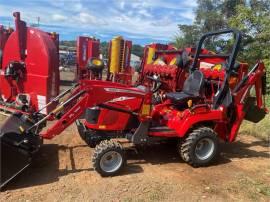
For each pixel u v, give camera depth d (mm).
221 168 6184
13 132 4852
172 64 8109
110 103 5629
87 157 6133
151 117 5922
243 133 8695
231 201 4930
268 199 5051
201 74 6352
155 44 10016
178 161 6355
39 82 7848
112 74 11930
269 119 9641
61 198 4684
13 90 8445
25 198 4629
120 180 5336
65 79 19719
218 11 26234
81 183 5145
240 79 6883
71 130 7766
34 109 7945
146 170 5816
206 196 5027
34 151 5172
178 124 6008
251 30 15914
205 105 6152
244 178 5734
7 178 4816
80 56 12023
